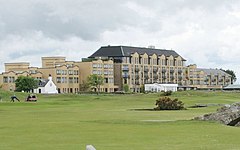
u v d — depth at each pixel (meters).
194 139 27.69
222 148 23.83
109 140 27.41
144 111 63.75
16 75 198.38
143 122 39.88
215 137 28.66
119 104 91.19
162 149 23.53
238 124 38.78
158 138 28.33
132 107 77.75
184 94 141.38
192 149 23.50
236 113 38.88
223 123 38.56
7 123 40.72
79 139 27.95
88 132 32.12
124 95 139.12
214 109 69.25
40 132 32.31
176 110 66.56
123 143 25.97
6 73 196.12
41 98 124.38
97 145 25.11
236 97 126.62
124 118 47.31
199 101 99.56
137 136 29.45
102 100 110.19
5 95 127.38
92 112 60.72
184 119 44.34
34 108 73.81
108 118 47.38
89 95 138.88
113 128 35.00
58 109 70.25
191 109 69.56
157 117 49.00
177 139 27.73
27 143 26.14
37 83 183.88
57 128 35.28
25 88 178.50
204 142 26.25
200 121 39.06
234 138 28.12
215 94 142.88
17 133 31.69
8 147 24.53
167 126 36.28
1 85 191.75
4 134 31.05
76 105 86.38
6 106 80.88
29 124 39.28
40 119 46.22
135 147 24.28
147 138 28.34
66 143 26.08
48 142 26.56
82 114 55.72
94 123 39.69
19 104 88.69
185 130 33.12
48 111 63.81
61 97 127.81
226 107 39.50
